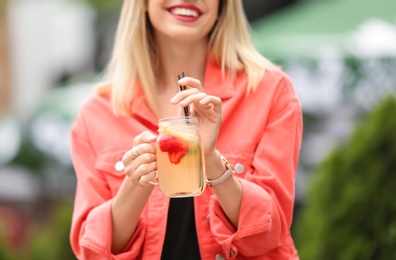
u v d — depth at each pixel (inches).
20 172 383.2
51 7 624.7
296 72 311.9
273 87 153.8
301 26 344.8
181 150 136.9
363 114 307.6
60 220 284.4
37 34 629.9
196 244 150.7
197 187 138.6
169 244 151.3
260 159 150.0
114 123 155.7
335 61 311.0
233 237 144.6
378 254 215.8
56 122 353.1
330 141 307.0
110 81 161.9
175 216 151.0
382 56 311.4
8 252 265.7
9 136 394.9
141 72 156.5
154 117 155.7
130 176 139.9
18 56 634.2
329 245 219.6
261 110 152.4
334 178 222.5
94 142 155.6
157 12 152.8
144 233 149.4
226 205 144.5
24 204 381.4
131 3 158.2
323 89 310.0
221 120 141.9
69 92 378.9
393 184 216.8
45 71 629.9
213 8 152.6
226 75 155.7
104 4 516.7
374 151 220.4
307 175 311.0
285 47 319.6
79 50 612.1
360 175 221.0
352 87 309.3
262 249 147.6
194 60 159.2
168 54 158.9
